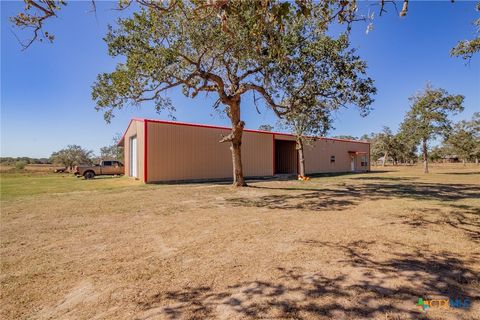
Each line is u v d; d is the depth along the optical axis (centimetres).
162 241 521
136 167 1994
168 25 963
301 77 1203
